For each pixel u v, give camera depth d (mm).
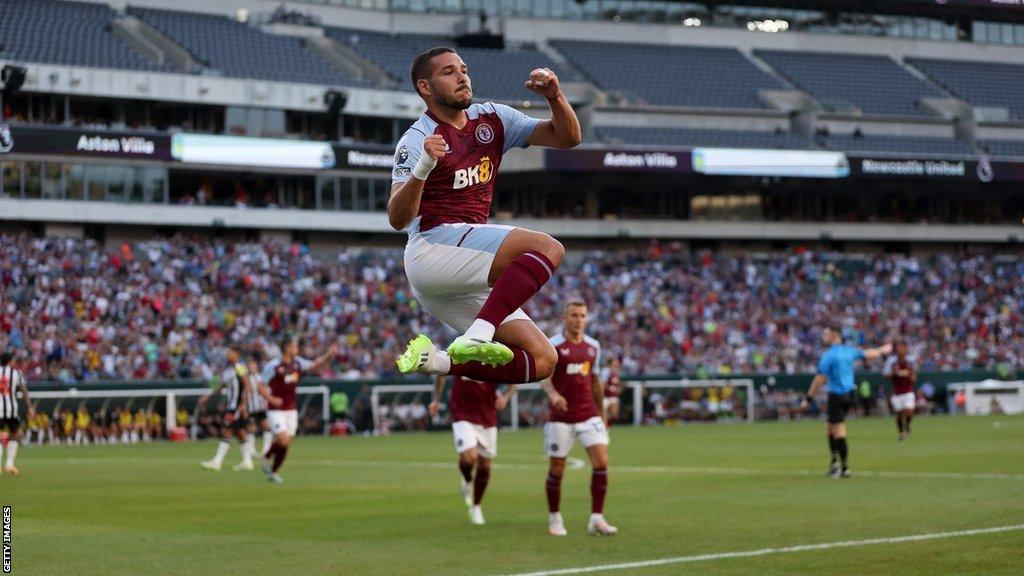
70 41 53719
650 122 65750
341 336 48438
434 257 7145
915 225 68312
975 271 66875
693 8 74688
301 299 50375
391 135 58688
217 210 54250
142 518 16719
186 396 41594
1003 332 62531
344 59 61438
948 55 79625
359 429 44188
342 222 57250
